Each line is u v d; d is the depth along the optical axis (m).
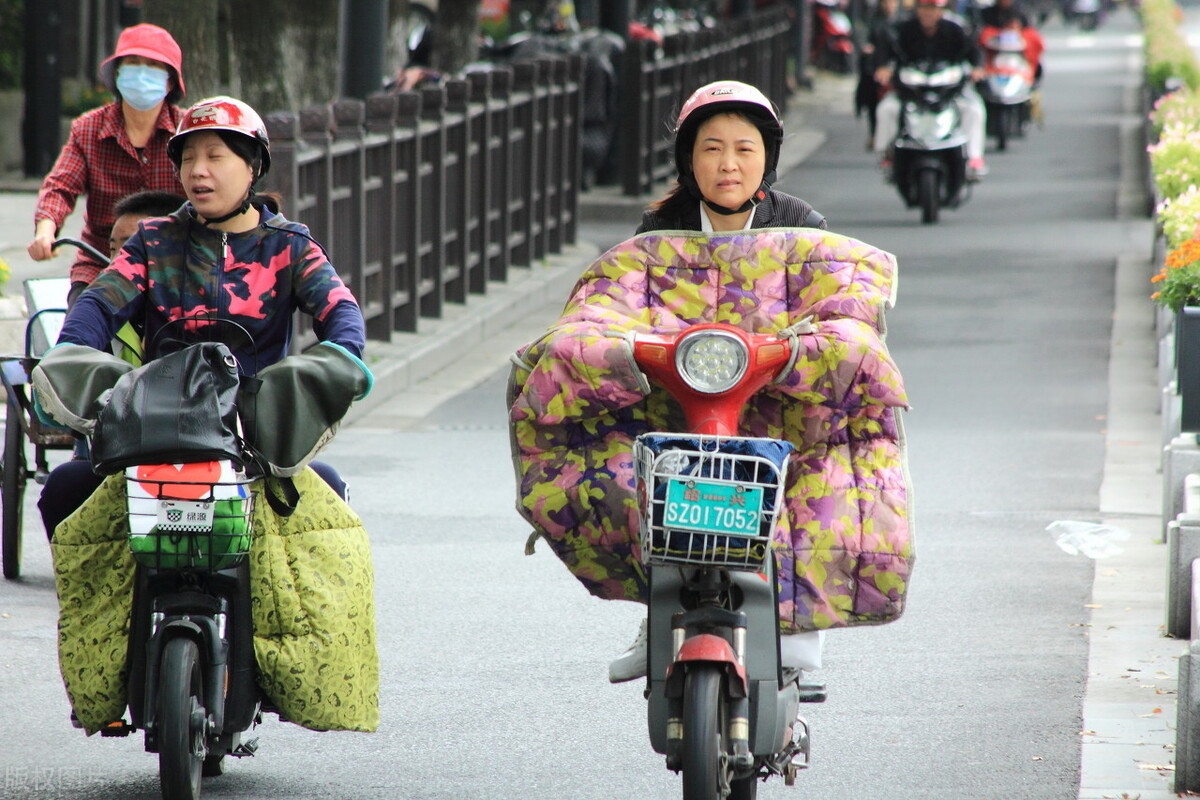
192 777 14.30
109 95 77.56
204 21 42.66
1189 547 20.97
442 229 45.75
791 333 13.50
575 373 13.77
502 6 120.44
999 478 30.14
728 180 14.74
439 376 41.44
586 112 72.56
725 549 12.95
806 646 14.29
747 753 13.54
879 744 17.59
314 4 50.41
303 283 15.27
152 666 14.22
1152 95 78.38
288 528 14.95
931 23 65.19
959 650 20.91
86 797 15.97
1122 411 35.72
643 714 18.67
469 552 25.73
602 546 14.48
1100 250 58.66
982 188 76.19
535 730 18.12
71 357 14.36
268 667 14.80
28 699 18.97
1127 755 17.02
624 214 69.69
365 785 16.47
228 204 15.13
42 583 23.72
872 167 85.25
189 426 13.79
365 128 41.97
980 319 46.78
